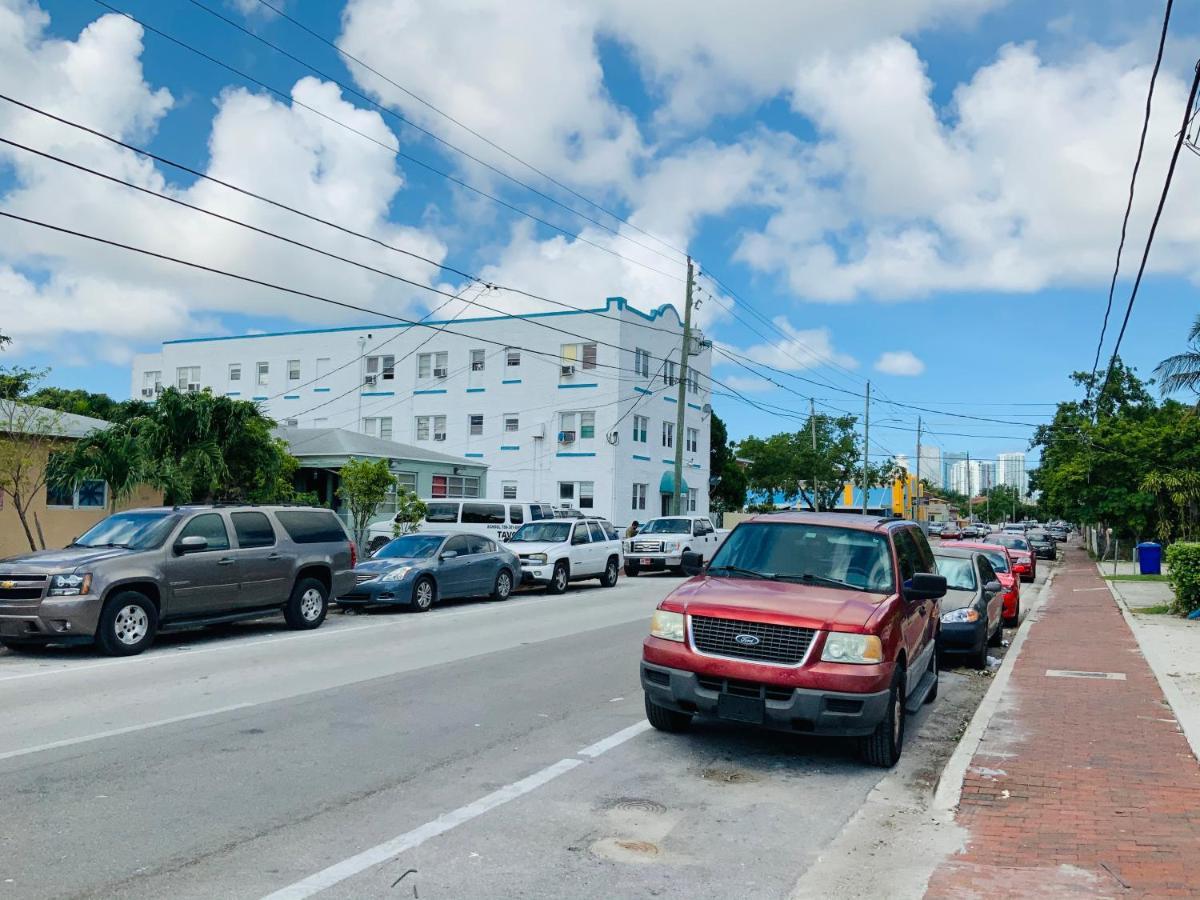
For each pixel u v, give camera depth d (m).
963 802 6.49
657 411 46.28
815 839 5.77
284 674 10.65
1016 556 31.16
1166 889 4.91
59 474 17.84
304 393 51.34
